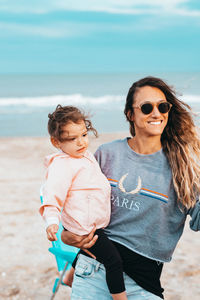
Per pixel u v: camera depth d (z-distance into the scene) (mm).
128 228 2137
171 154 2154
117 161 2254
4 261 5082
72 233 2113
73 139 2143
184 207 2127
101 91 43406
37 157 12344
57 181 2104
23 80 74250
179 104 2193
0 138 16031
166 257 2141
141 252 2100
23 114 24281
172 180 2123
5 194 8242
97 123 19734
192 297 4184
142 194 2127
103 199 2148
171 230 2146
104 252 2078
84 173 2172
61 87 54688
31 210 7195
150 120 2139
